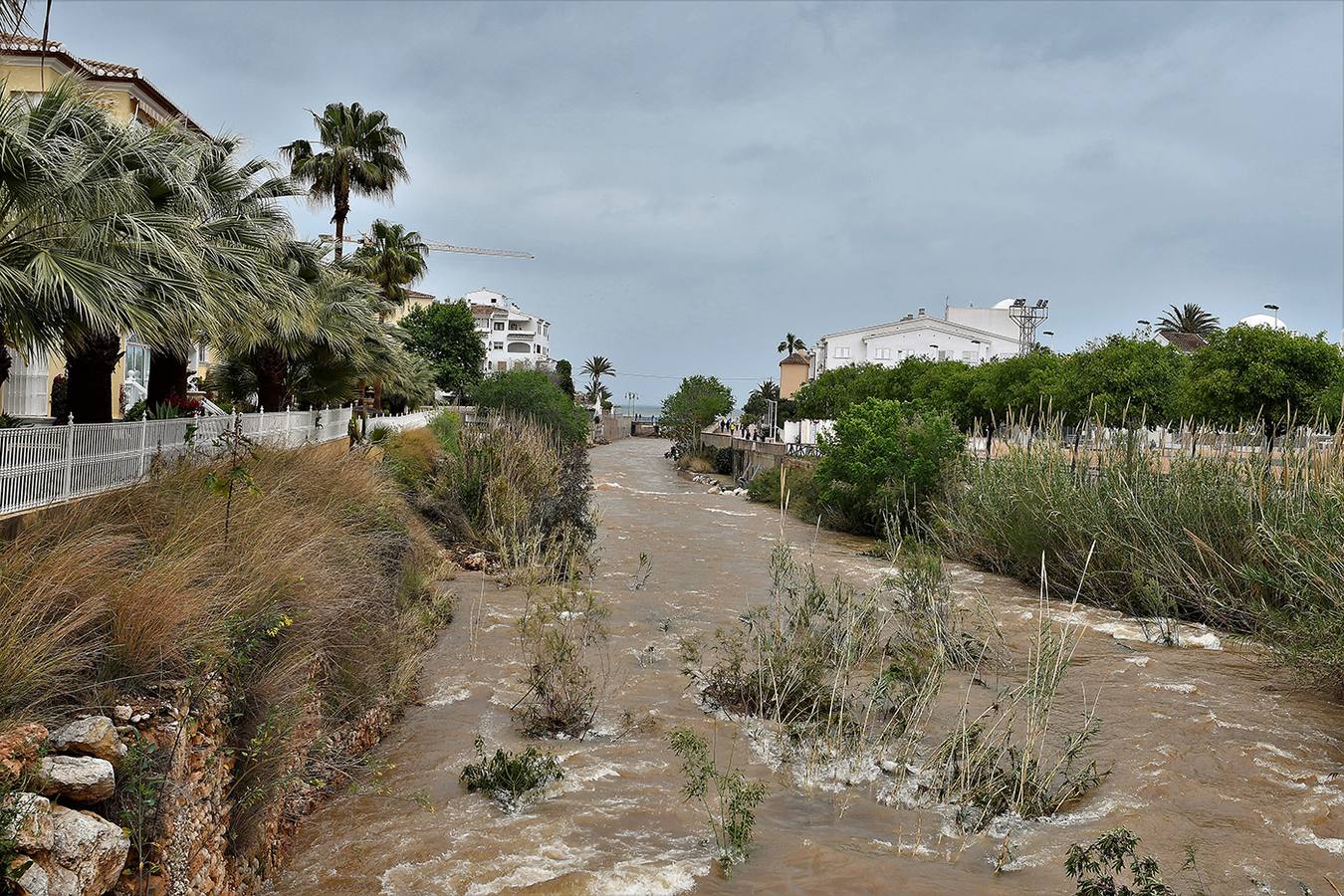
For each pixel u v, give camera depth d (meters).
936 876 7.12
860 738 9.59
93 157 9.76
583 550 21.31
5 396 19.39
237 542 9.00
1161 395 33.72
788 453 46.91
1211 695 11.77
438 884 6.98
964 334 87.56
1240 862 7.34
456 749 9.88
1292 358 28.12
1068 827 8.11
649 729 10.45
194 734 6.09
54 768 5.01
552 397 48.16
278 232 14.42
